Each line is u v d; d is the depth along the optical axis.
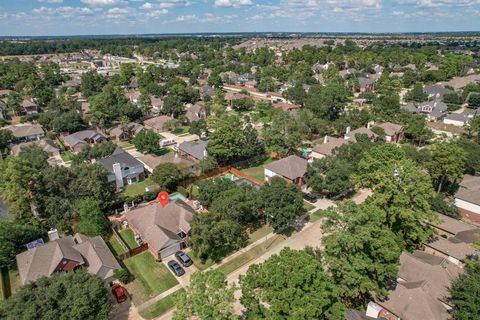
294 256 31.97
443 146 58.41
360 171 55.34
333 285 31.73
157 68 190.00
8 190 49.78
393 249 37.03
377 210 39.59
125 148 88.81
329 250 36.16
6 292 40.00
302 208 57.56
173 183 65.50
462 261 43.00
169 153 77.38
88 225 48.53
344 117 96.44
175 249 47.31
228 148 73.19
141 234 49.09
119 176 65.88
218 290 30.06
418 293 35.91
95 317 31.48
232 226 44.59
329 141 81.00
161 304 38.22
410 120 90.06
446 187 63.66
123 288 40.62
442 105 115.69
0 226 45.28
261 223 54.75
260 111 117.56
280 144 78.94
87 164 60.84
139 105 121.38
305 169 65.81
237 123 83.38
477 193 56.22
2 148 85.56
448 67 174.75
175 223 50.16
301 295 29.45
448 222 50.59
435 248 45.69
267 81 157.00
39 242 47.50
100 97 108.81
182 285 41.25
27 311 29.38
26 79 153.88
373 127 86.25
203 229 42.59
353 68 199.25
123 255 45.62
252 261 45.88
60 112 103.31
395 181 44.56
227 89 165.12
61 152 85.19
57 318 29.78
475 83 144.12
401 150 55.44
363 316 34.56
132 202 59.53
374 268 35.56
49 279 33.47
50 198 50.94
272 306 29.16
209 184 55.53
